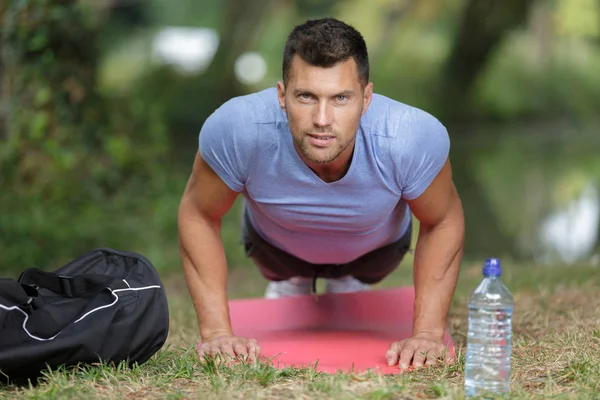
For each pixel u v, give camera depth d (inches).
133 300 199.8
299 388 185.9
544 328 259.3
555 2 1710.1
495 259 187.6
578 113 1672.0
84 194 543.2
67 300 198.2
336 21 196.9
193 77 1400.1
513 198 808.9
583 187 869.8
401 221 249.9
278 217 231.0
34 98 536.7
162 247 512.4
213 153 219.0
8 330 186.2
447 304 229.3
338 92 192.5
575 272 368.8
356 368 213.5
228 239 545.3
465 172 974.4
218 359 213.0
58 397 179.3
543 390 186.1
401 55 1625.2
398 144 210.8
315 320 277.4
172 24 2050.9
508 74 1674.5
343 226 231.5
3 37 534.9
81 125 556.1
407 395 182.7
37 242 476.1
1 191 521.0
